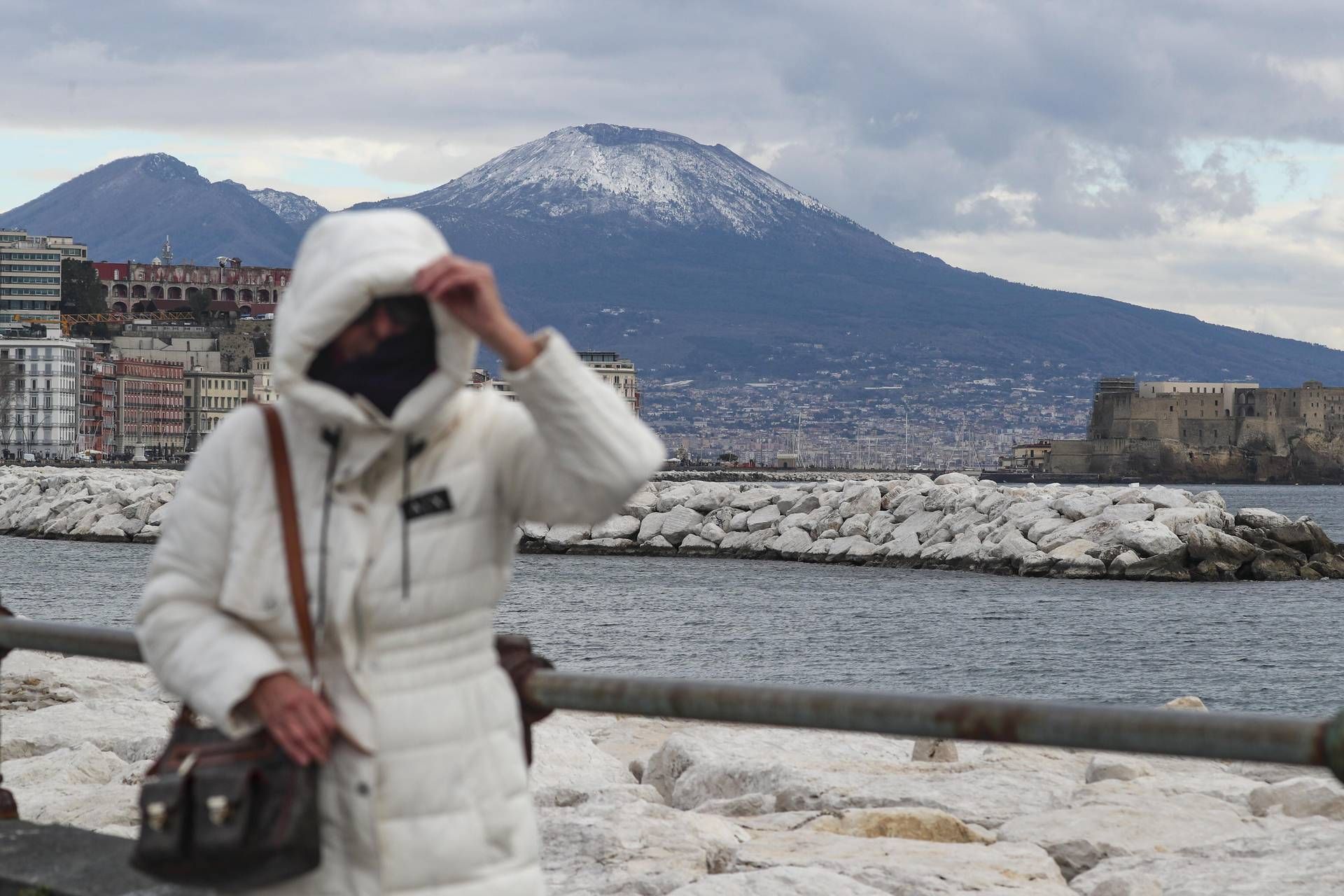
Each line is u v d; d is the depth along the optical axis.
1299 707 37.19
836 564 78.19
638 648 46.22
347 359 4.06
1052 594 62.28
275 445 4.19
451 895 4.11
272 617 4.12
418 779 4.10
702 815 9.87
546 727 14.23
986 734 4.49
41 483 110.81
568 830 9.21
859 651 45.75
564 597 60.34
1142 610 56.44
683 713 4.84
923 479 83.19
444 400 4.02
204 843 3.94
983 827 10.74
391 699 4.11
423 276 3.87
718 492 87.06
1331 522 157.25
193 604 4.22
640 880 8.16
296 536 4.12
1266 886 8.34
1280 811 10.82
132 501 101.81
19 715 16.22
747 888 7.68
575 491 4.06
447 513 4.13
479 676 4.21
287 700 4.02
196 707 4.09
